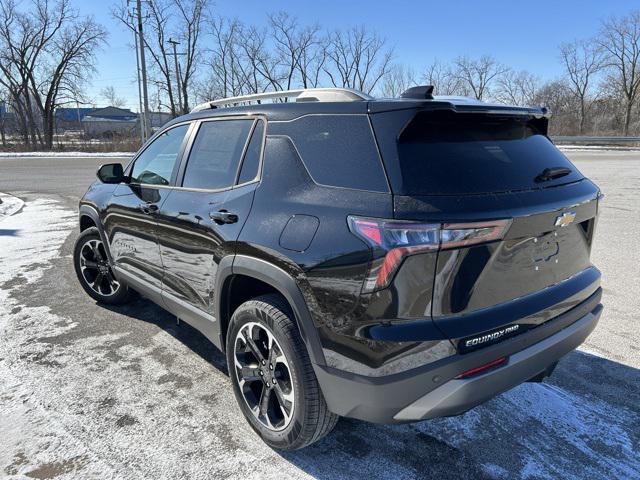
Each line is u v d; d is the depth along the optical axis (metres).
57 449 2.48
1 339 3.79
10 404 2.88
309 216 2.13
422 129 2.06
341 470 2.34
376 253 1.86
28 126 49.81
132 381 3.16
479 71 56.66
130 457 2.43
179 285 3.15
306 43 50.50
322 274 2.03
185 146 3.22
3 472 2.31
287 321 2.25
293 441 2.33
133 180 3.81
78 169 20.42
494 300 2.03
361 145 2.07
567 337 2.31
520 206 1.99
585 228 2.48
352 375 2.00
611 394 2.96
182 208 2.97
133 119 93.12
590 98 56.66
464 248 1.86
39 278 5.32
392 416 2.00
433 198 1.87
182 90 47.00
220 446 2.51
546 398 2.92
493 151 2.20
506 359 2.07
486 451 2.47
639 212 9.17
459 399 1.95
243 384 2.61
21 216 9.27
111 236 4.01
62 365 3.37
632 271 5.39
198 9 45.09
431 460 2.41
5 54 43.06
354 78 53.03
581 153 29.55
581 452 2.45
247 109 2.77
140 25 29.05
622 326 3.91
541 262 2.19
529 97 58.06
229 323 2.61
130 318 4.21
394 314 1.87
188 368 3.34
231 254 2.51
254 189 2.48
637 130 51.00
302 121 2.38
